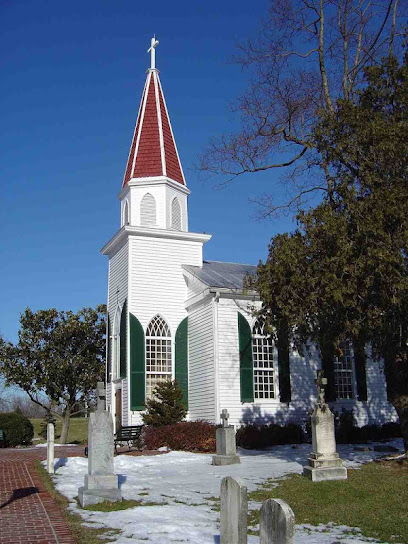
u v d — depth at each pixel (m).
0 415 34.19
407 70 16.14
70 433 47.38
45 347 36.41
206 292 27.72
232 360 27.20
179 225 32.56
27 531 10.18
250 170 24.22
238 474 16.66
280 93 22.88
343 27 22.30
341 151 15.75
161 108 33.75
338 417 28.58
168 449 24.33
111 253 33.69
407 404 17.81
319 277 14.82
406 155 14.92
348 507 12.43
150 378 29.39
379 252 13.76
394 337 16.44
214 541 9.56
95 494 12.64
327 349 17.80
